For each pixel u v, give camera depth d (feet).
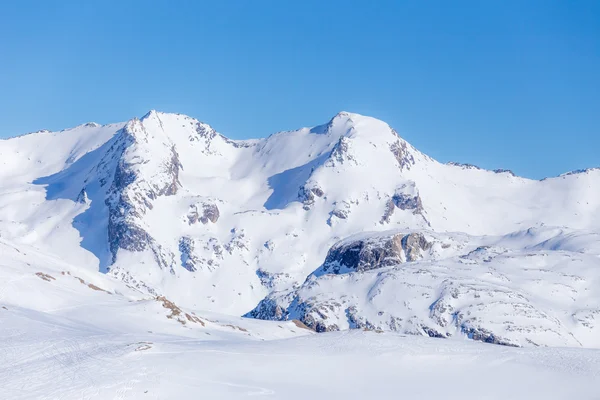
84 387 194.18
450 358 246.68
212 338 333.21
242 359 231.71
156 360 222.48
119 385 197.26
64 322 294.25
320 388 213.25
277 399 201.05
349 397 207.62
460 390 217.77
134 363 217.15
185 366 219.20
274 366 227.81
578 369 238.07
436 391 216.33
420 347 260.62
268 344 260.62
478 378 228.84
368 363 237.66
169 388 199.62
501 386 222.48
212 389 202.59
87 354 225.15
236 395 200.23
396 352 249.34
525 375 232.12
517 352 258.98
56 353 225.76
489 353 255.50
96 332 277.23
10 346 232.53
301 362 233.76
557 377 230.48
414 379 225.97
